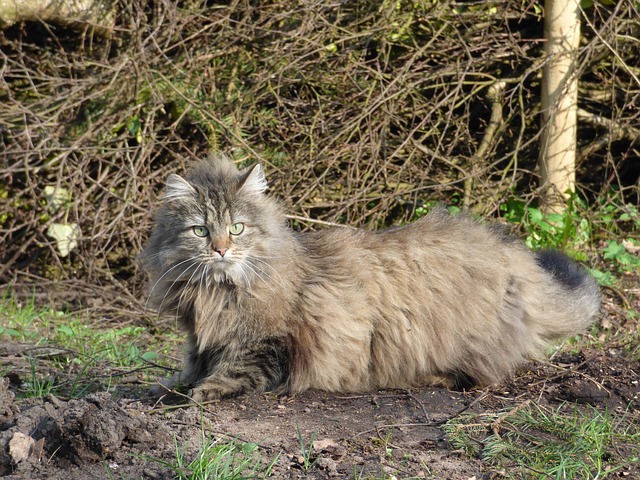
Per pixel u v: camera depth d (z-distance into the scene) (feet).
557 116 33.88
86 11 33.24
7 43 32.65
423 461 15.55
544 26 34.01
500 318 20.85
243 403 19.04
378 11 33.35
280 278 19.45
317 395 19.75
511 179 33.58
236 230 19.35
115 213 33.09
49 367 22.74
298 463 15.33
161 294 20.16
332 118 33.58
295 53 33.55
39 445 15.10
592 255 32.58
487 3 34.42
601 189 36.01
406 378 20.68
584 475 15.20
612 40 33.81
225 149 33.53
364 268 20.22
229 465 14.84
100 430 15.12
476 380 20.72
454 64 33.63
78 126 33.65
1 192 34.30
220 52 33.63
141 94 33.58
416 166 34.09
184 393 19.57
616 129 35.88
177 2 32.89
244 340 19.45
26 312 29.96
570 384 20.25
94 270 33.12
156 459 14.99
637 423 17.99
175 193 19.72
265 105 34.91
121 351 25.68
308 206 33.17
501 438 16.63
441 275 20.54
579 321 22.85
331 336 19.62
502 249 21.74
